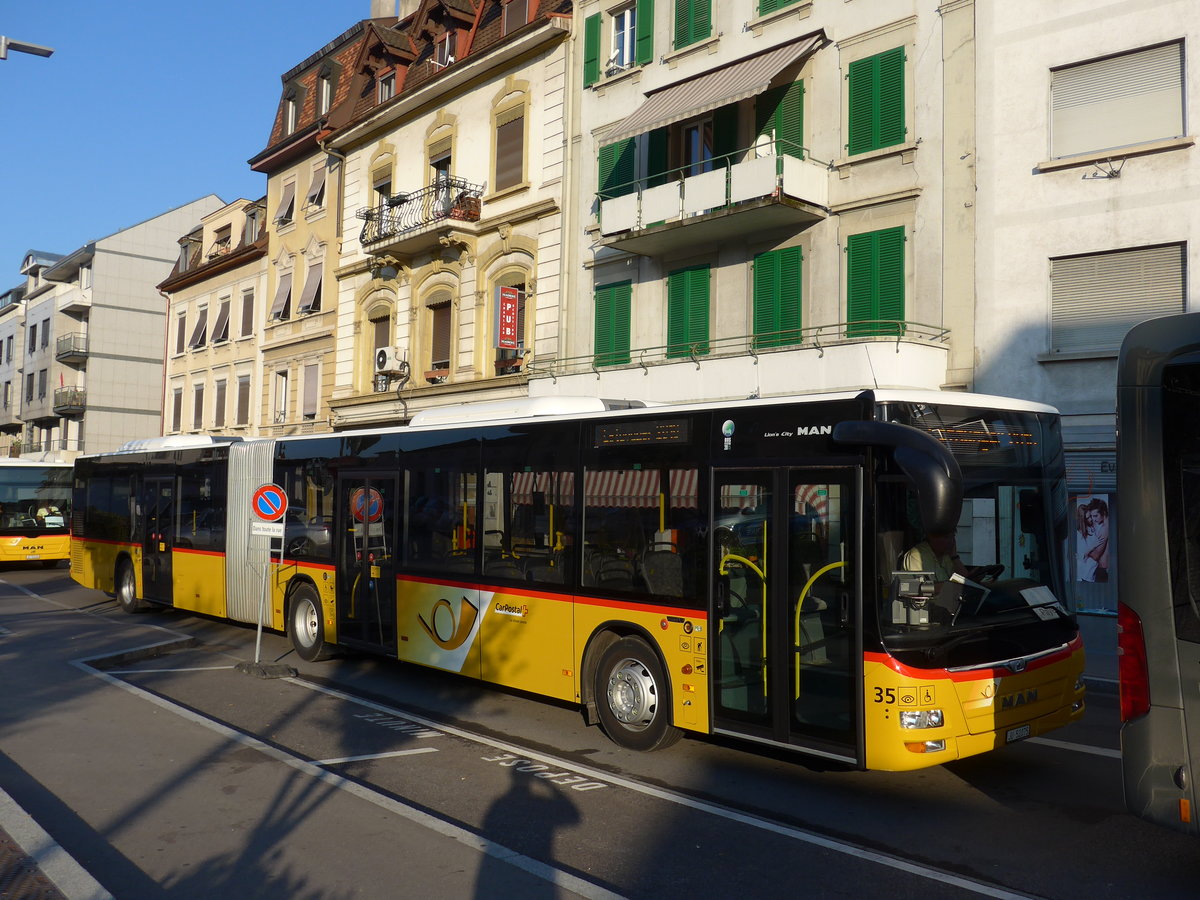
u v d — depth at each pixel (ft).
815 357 55.83
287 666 39.42
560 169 77.51
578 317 75.97
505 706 33.32
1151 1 49.73
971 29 55.47
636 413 27.73
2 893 16.33
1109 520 50.65
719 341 66.18
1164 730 16.57
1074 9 52.01
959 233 55.42
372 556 37.86
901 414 22.44
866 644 21.52
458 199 83.82
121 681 36.37
